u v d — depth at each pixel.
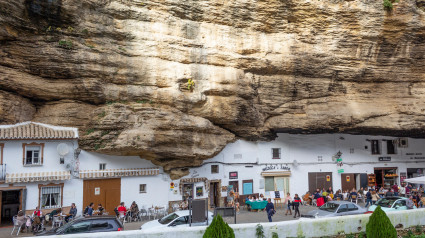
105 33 19.78
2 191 18.86
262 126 25.50
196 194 23.42
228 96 22.88
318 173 28.12
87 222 13.05
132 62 20.30
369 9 25.09
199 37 22.39
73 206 18.11
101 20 19.67
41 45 18.31
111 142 19.45
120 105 19.83
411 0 25.61
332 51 25.38
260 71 24.19
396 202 18.78
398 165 30.75
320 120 25.53
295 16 24.39
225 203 24.34
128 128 19.73
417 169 31.39
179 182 22.69
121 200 20.67
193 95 21.61
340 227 13.73
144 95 20.52
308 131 26.55
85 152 19.73
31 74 18.55
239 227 12.41
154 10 21.17
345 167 29.03
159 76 20.83
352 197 25.41
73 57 18.80
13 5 17.11
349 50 25.72
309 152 28.02
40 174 18.17
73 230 12.80
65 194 18.92
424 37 26.41
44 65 18.42
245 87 23.23
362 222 14.12
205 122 22.22
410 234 14.01
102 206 20.06
